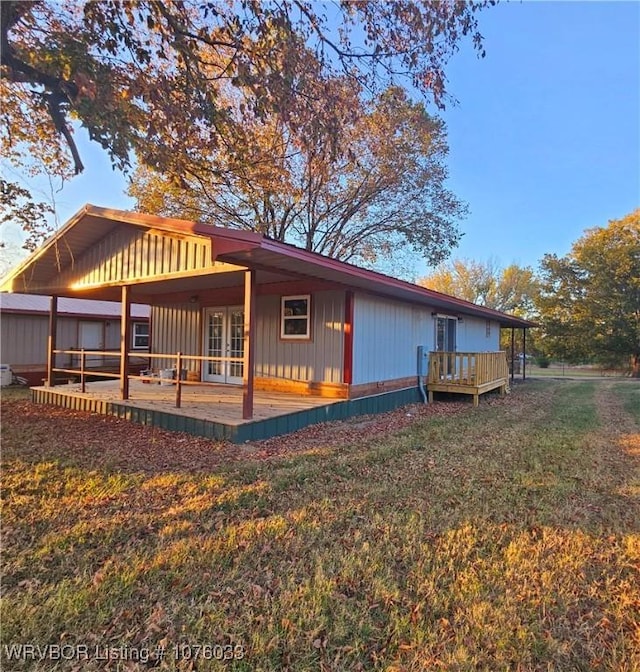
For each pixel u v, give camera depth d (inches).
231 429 229.0
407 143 596.4
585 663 76.4
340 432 262.1
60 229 302.4
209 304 422.3
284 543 117.5
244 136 289.0
